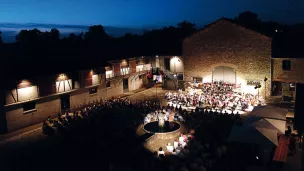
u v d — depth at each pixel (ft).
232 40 134.82
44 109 110.42
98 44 222.28
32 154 79.97
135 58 159.12
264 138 65.10
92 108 114.11
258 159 67.92
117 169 67.92
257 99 120.37
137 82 165.78
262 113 81.61
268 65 126.72
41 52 185.98
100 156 76.79
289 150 70.69
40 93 105.60
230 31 134.51
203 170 63.46
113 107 115.75
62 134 94.07
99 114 109.50
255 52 129.18
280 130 71.51
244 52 132.36
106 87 141.59
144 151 78.54
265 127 70.49
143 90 161.68
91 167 70.49
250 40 129.59
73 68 122.11
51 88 109.81
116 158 74.74
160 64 166.71
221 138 81.82
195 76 149.79
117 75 147.54
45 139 91.66
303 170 45.44
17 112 100.42
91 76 127.75
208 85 139.74
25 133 97.60
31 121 105.60
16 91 97.25
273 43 131.95
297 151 72.54
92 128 97.86
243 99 118.52
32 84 102.42
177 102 123.95
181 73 157.17
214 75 143.74
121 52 180.75
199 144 74.23
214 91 131.44
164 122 96.99
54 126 95.76
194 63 148.97
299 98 67.41
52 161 75.00
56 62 131.85
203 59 145.48
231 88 132.05
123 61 151.53
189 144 75.00
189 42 148.46
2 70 106.01
